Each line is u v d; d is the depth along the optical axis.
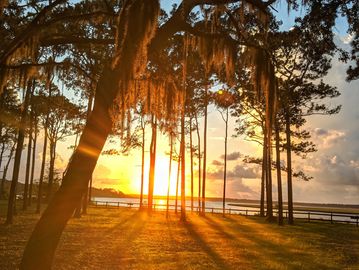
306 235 24.17
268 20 7.69
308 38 10.22
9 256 12.16
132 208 51.25
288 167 34.66
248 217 42.53
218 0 7.01
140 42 5.64
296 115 32.41
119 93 6.12
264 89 7.60
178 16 6.98
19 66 8.41
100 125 6.18
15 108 27.61
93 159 6.20
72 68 11.49
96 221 27.89
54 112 38.00
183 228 25.75
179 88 8.79
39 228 6.01
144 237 19.48
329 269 12.65
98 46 12.04
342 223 37.22
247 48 7.89
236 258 14.06
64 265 11.36
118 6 9.68
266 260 13.88
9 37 10.30
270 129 7.55
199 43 7.78
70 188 6.09
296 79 29.45
